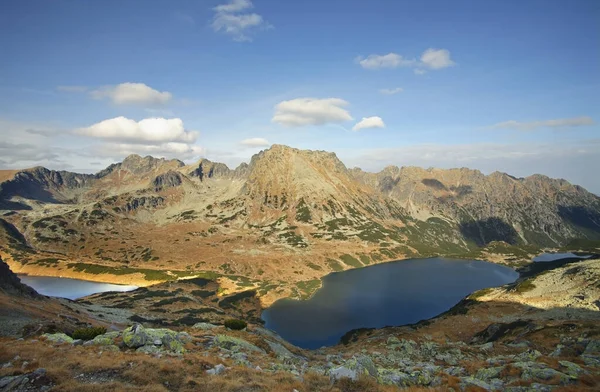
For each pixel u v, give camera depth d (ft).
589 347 127.95
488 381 100.78
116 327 237.45
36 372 76.23
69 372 80.64
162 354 103.76
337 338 371.76
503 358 130.62
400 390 88.28
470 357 168.04
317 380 92.43
